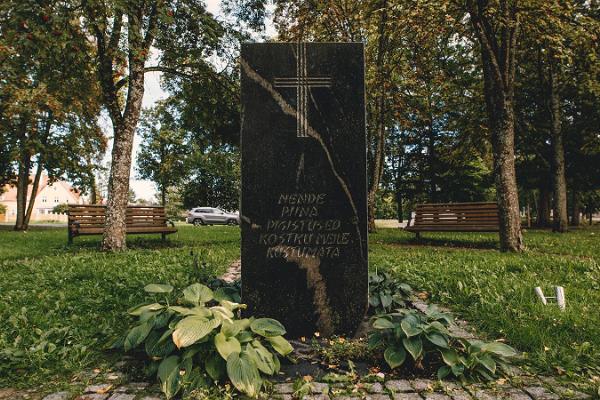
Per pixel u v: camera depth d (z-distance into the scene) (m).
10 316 4.08
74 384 2.82
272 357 3.03
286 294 3.91
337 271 3.93
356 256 3.94
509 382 2.85
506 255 8.10
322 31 14.46
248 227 3.94
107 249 9.25
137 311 3.28
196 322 2.76
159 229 11.73
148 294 5.05
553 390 2.71
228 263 8.04
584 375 2.93
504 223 8.98
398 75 14.41
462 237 13.55
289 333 3.89
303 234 3.94
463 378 2.86
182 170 40.00
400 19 9.96
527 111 19.88
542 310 4.09
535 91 18.25
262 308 3.90
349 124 4.03
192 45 11.02
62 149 22.83
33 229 23.31
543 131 19.48
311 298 3.91
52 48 8.29
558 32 10.00
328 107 4.03
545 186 22.44
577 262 6.91
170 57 11.09
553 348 3.33
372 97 14.24
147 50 9.47
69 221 10.80
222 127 12.59
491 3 8.85
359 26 13.23
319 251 3.93
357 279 3.93
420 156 27.59
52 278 5.96
